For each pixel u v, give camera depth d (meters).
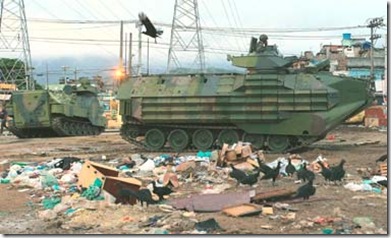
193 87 26.94
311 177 14.94
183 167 18.97
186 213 11.69
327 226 10.54
